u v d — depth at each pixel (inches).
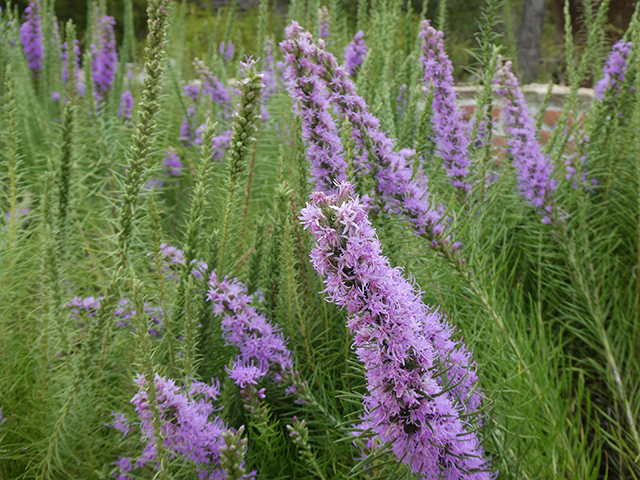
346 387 13.3
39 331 12.3
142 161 11.3
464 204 16.4
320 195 7.1
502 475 9.6
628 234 19.1
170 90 32.0
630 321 16.8
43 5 31.7
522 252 20.0
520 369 13.3
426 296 14.2
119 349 13.1
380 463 8.3
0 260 13.5
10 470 12.1
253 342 12.3
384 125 18.4
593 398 17.6
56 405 11.6
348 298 7.2
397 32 27.7
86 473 11.4
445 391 7.7
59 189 13.9
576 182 18.8
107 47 36.2
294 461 12.7
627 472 14.9
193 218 12.2
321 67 12.6
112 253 11.7
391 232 13.2
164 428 9.3
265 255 15.9
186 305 10.5
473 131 16.6
